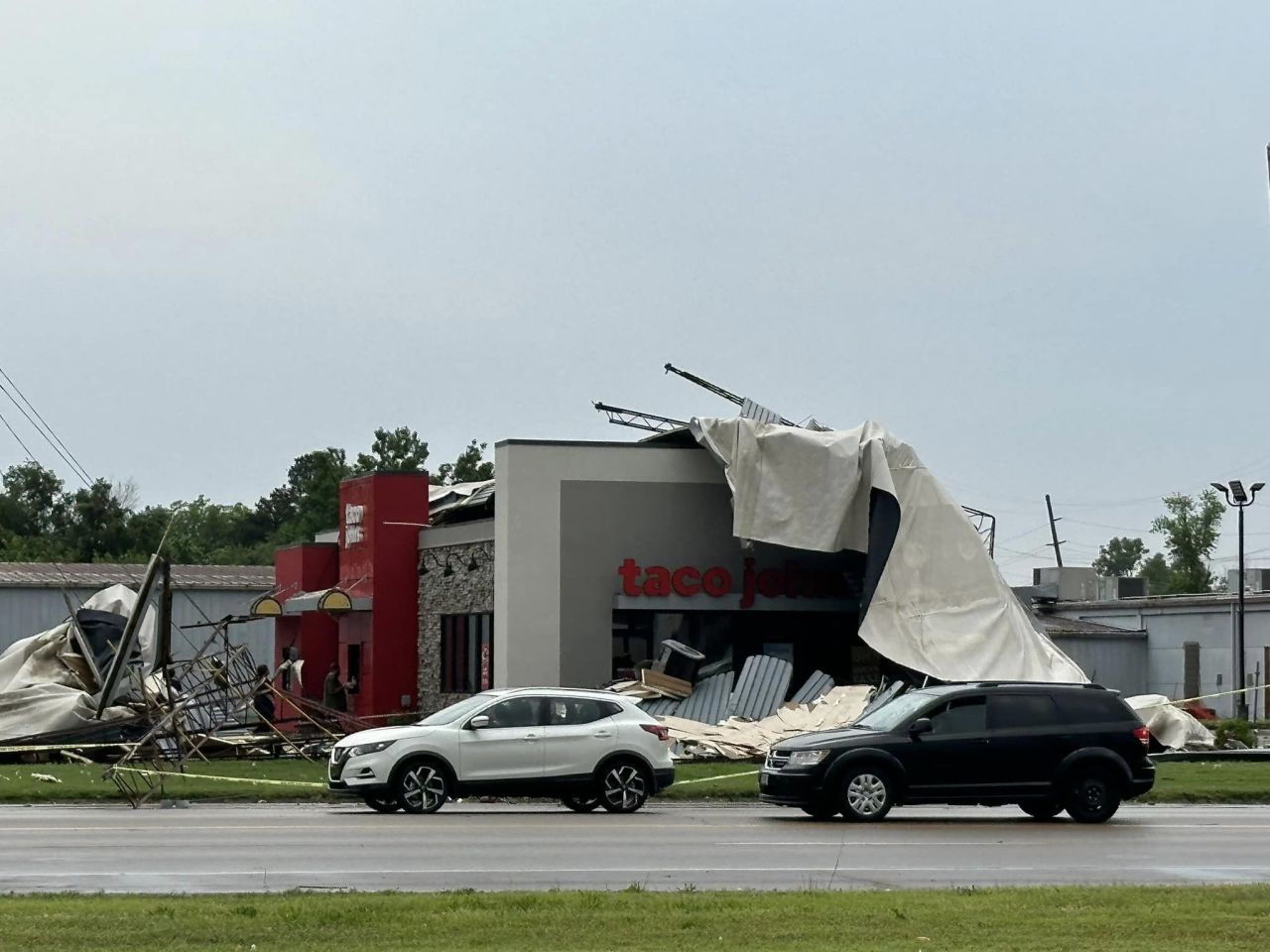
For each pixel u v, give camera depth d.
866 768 32.69
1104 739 33.59
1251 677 93.88
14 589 87.50
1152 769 33.81
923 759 32.94
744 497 56.38
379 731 35.25
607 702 35.84
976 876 23.75
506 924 17.69
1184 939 17.20
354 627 67.88
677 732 51.69
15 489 151.62
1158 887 21.62
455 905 18.81
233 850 26.02
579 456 57.91
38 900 19.08
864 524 56.81
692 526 58.56
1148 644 100.25
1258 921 18.34
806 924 17.97
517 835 28.94
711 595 58.38
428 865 24.28
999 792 33.03
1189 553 148.12
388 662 65.12
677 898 19.67
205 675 58.47
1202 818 35.19
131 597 59.16
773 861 25.30
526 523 57.44
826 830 30.73
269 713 53.56
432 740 34.59
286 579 76.25
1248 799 40.56
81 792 37.94
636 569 57.78
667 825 31.44
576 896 19.61
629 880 22.66
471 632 61.22
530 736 35.00
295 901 19.00
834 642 60.34
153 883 21.81
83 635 54.59
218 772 43.66
